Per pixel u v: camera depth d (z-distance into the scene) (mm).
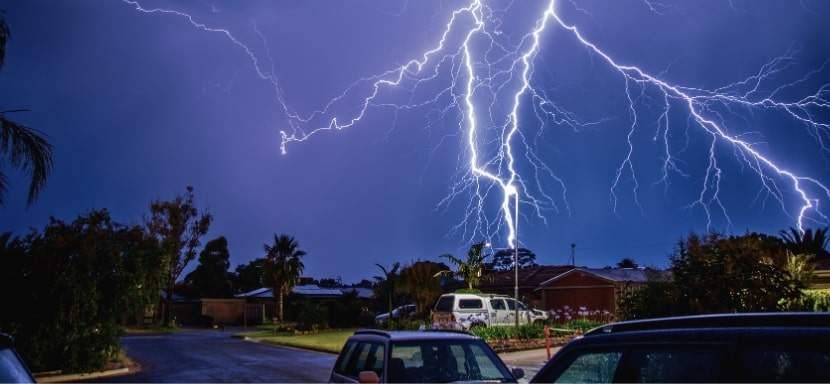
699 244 14375
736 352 2672
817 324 2592
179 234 55344
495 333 23438
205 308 64125
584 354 3418
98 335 18719
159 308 62344
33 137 13320
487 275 45969
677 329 3016
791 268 17047
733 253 13711
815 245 42281
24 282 17844
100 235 19406
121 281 19234
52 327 18000
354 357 7949
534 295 45344
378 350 7406
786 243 42031
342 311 49531
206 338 38969
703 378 2744
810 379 2422
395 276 42094
